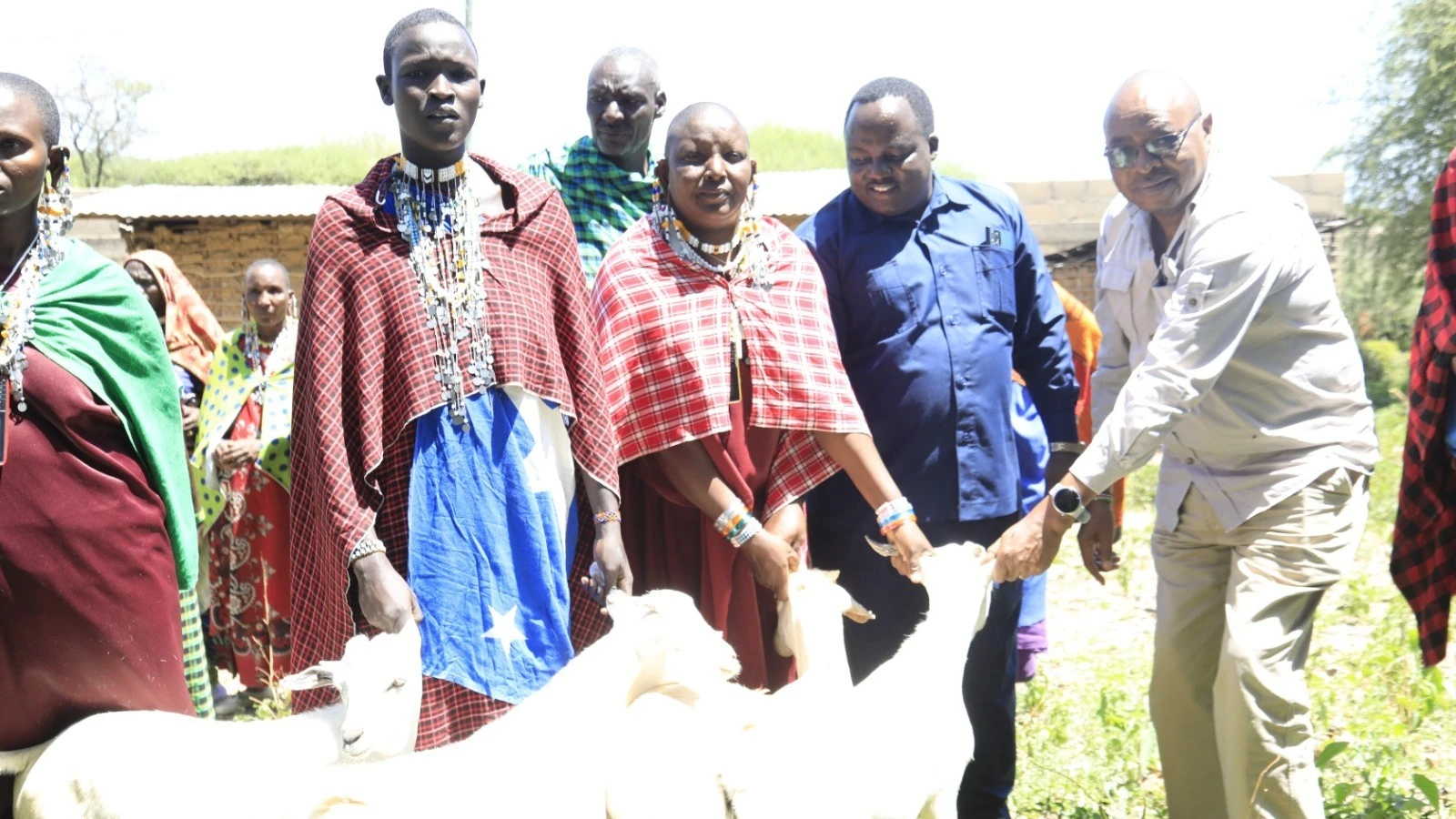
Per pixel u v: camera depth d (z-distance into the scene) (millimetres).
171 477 4594
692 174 5113
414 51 4504
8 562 4277
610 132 6359
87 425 4387
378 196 4598
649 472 5242
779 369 5188
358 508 4344
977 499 5723
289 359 8336
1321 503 5188
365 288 4480
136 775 3576
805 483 5367
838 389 5258
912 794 4184
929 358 5645
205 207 17562
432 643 4434
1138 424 5047
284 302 8383
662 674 4203
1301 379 5215
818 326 5309
